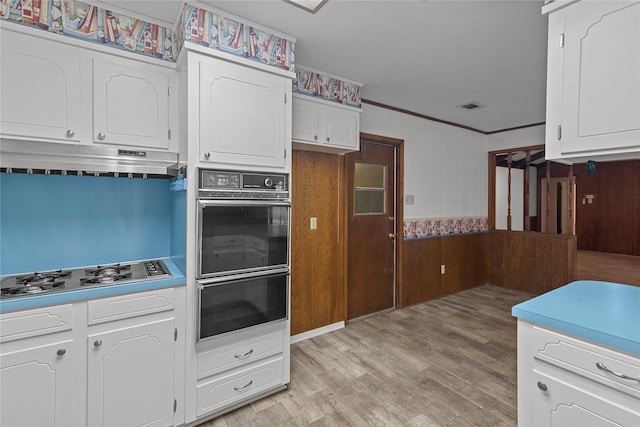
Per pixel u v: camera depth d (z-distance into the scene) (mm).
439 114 4035
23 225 1896
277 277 2121
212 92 1878
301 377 2424
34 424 1472
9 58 1594
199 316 1820
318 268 3230
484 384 2338
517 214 7051
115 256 2174
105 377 1624
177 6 1884
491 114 4020
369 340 3080
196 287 1826
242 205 1929
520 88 3143
